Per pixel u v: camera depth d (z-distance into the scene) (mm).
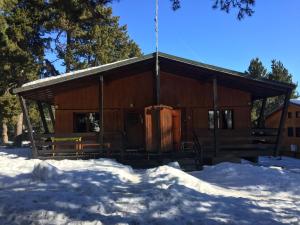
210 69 19141
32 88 18562
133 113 22484
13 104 37625
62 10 20359
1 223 7855
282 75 46875
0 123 44906
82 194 9812
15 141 36562
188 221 7820
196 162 18016
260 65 48750
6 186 11680
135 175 14102
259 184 13258
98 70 18906
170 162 17656
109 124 22312
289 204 10195
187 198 9438
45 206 8586
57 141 19875
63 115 22094
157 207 8703
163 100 22266
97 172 13016
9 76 36500
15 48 33719
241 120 22375
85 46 40562
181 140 22062
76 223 7648
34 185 11281
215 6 13125
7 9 33906
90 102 22234
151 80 22469
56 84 19109
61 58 40656
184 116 22359
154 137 20188
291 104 31234
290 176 14227
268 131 20219
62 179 11633
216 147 19156
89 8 19312
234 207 9102
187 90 22422
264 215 8586
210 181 14195
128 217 7957
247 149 21641
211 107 22406
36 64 37094
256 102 45625
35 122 49625
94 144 19188
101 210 8445
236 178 14367
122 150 18766
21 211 8312
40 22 35656
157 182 11477
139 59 19250
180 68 20797
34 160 17656
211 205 9062
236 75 19109
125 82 22453
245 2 12938
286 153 31969
